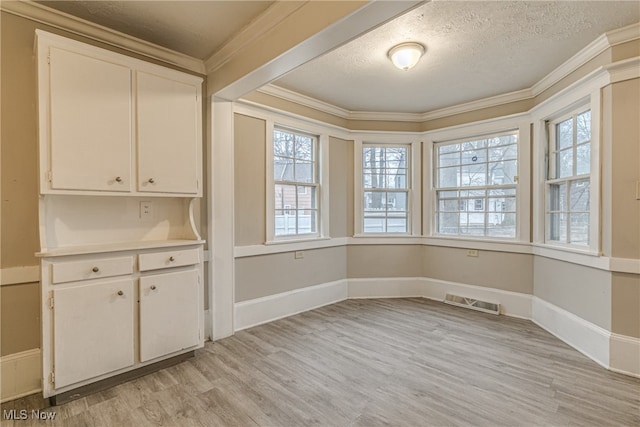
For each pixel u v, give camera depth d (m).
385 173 4.31
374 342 2.78
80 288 1.91
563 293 2.87
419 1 1.56
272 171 3.38
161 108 2.30
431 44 2.49
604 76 2.38
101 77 2.03
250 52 2.34
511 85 3.30
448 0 1.96
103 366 1.99
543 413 1.81
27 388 1.98
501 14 2.10
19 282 1.97
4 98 1.93
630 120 2.27
